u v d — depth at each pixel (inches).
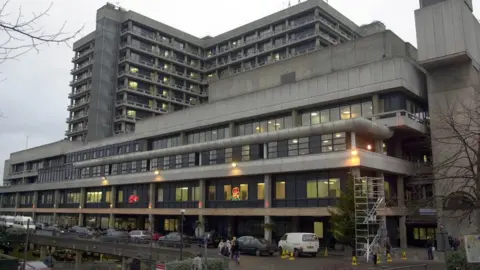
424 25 1923.0
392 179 1972.2
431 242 1549.0
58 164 4254.4
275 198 2047.2
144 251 1668.3
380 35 2186.3
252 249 1606.8
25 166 4847.4
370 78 1962.4
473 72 1877.5
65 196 3757.4
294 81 2405.3
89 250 1999.3
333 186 1840.6
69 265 1418.6
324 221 1909.4
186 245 1813.5
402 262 1396.4
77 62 5004.9
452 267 745.6
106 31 4547.2
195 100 5123.0
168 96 4822.8
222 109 2493.8
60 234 2345.0
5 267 754.2
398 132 1989.4
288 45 4249.5
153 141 3002.0
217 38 5073.8
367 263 1346.0
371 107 1979.6
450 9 1860.2
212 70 5068.9
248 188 2187.5
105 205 3184.1
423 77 2084.2
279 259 1471.5
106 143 3410.4
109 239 2007.9
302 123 2183.8
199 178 2395.4
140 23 4670.3
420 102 2081.7
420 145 2119.8
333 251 1768.0
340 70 2062.0
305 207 1878.7
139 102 4584.2
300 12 4200.3
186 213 2428.6
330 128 1834.4
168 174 2586.1
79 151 3786.9
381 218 1659.7
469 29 1893.5
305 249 1545.3
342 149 1824.6
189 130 2704.2
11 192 4709.6
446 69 1893.5
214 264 965.2
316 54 2388.0
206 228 2367.1
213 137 2573.8
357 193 1562.5
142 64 4606.3
